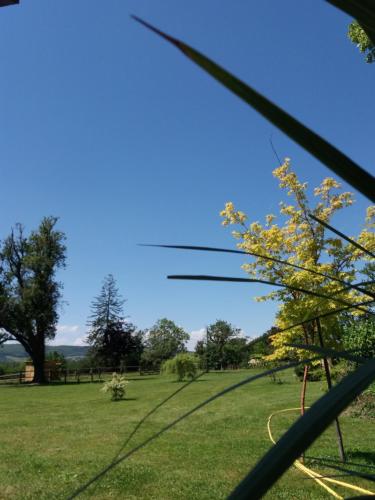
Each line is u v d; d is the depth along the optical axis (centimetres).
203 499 574
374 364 49
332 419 43
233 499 39
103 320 5781
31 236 4228
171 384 2859
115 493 607
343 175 51
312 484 589
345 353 68
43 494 610
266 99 48
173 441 950
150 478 673
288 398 1633
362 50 769
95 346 5731
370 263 662
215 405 1559
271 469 40
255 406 1468
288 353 776
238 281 85
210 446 891
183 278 83
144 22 48
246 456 804
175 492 604
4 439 1046
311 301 700
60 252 4259
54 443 989
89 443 975
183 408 1539
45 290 4147
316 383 2217
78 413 1551
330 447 813
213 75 48
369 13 48
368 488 568
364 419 1107
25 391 2884
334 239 791
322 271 739
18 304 4019
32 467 766
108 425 1227
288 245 805
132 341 5809
